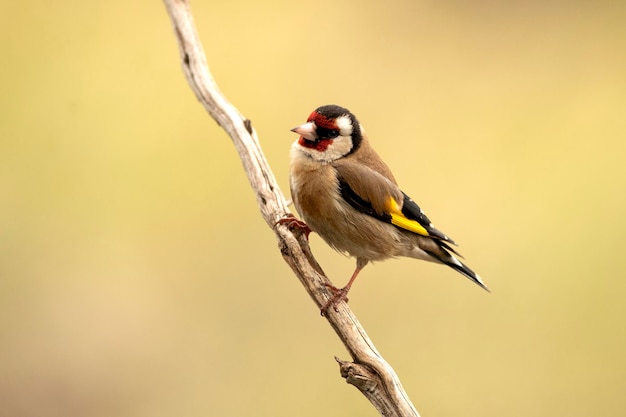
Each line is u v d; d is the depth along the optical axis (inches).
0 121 502.6
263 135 505.0
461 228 487.2
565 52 602.2
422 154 521.0
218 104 324.8
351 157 328.8
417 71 566.9
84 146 495.8
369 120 532.7
